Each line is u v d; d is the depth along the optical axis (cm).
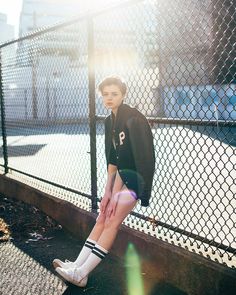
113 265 415
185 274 347
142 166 329
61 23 514
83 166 966
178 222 491
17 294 357
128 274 393
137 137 329
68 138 1636
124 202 345
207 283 327
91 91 470
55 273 400
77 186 696
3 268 417
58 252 458
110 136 363
